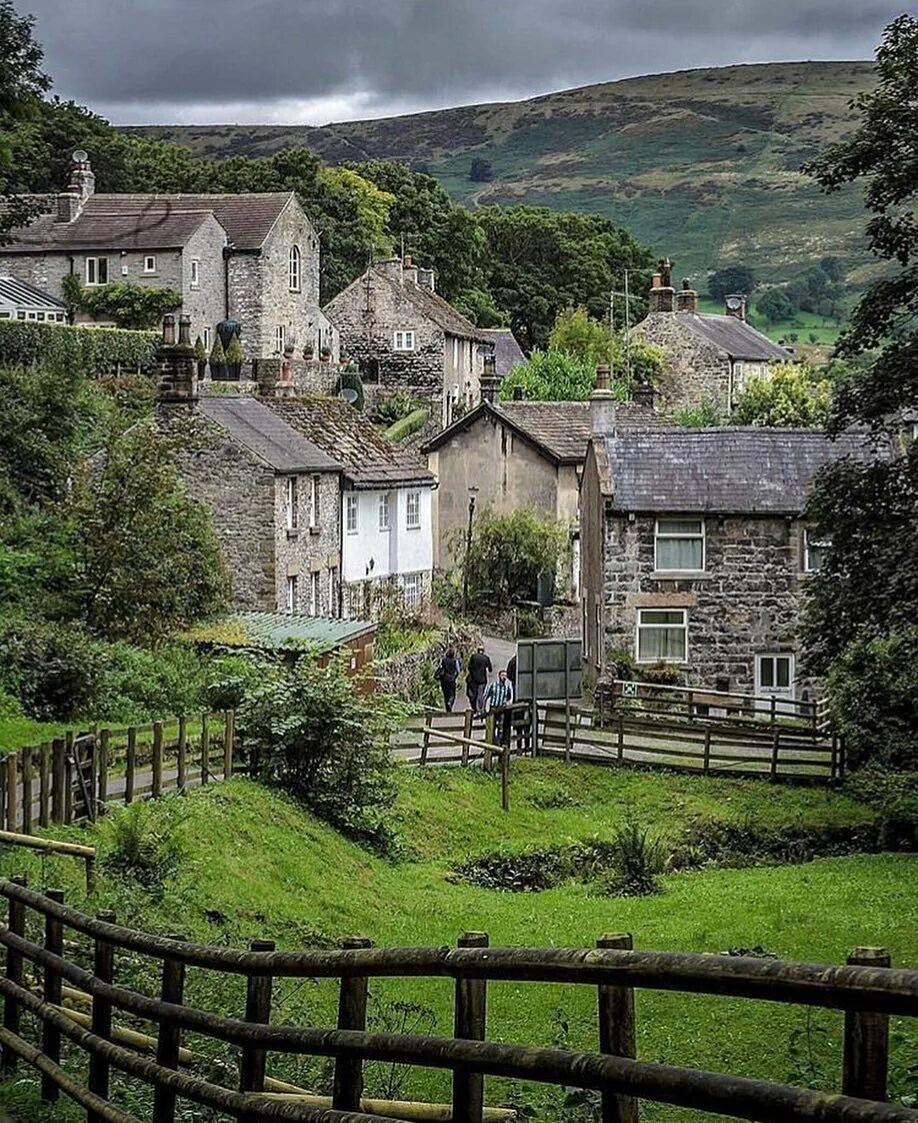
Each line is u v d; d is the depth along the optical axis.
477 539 61.50
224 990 17.22
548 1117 13.51
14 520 39.47
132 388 57.91
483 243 119.88
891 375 29.41
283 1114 8.55
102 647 34.66
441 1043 7.25
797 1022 17.11
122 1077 12.65
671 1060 15.82
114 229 77.75
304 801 30.80
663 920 25.41
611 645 45.75
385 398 85.25
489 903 28.30
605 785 38.25
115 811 25.78
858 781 36.59
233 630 39.81
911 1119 4.79
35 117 39.16
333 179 111.25
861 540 30.00
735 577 45.75
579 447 65.00
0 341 57.25
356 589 53.16
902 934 22.89
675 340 98.00
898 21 29.52
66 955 16.98
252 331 80.00
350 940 8.31
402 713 33.50
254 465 46.62
